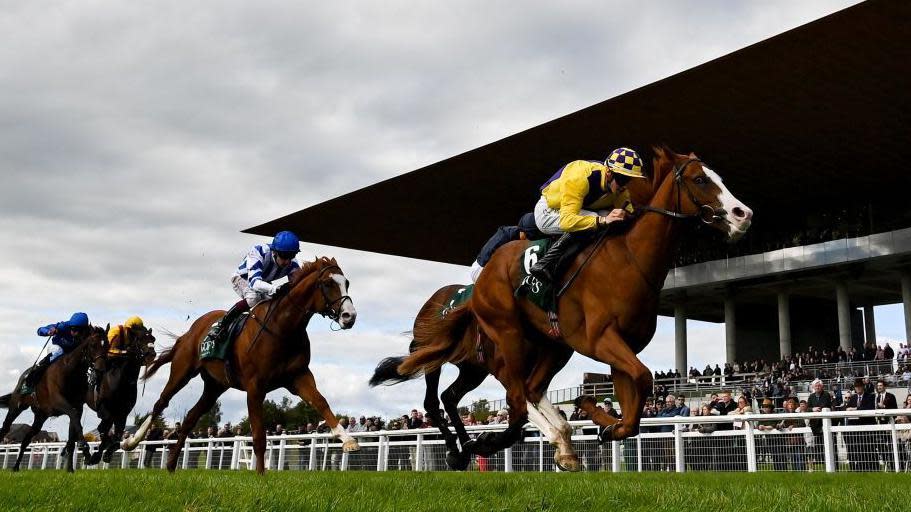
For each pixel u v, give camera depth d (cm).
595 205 507
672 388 2803
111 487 430
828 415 780
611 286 466
